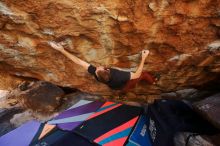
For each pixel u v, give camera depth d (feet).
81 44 11.03
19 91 16.44
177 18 9.53
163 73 13.08
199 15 9.39
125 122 12.60
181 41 10.70
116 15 9.30
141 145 11.32
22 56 12.12
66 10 9.16
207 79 14.03
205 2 8.86
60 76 13.75
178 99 15.47
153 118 13.01
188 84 14.53
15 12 9.11
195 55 11.50
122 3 8.84
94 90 15.10
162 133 11.80
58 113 15.10
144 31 10.11
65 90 16.71
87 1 8.77
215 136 11.60
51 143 10.93
